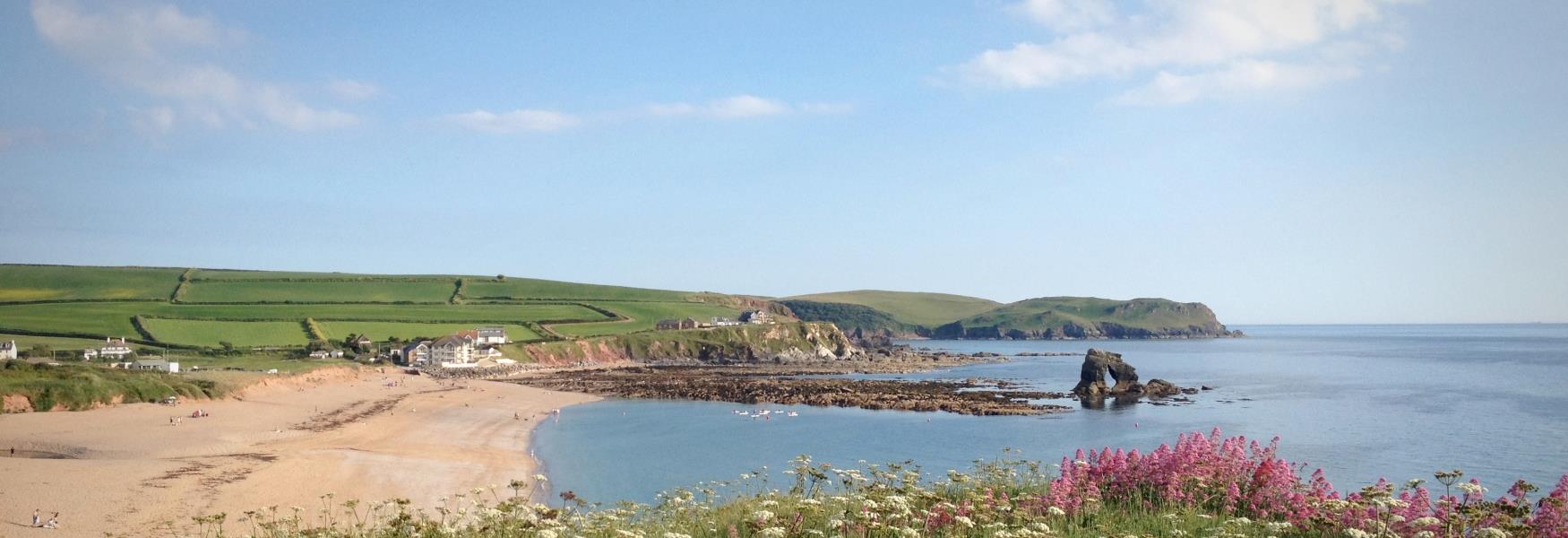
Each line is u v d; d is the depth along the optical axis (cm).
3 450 5356
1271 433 6969
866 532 1444
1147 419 8319
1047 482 2172
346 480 4862
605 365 18388
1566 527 1359
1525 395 9769
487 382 13250
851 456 6169
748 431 7625
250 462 5131
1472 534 1388
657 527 1848
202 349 15162
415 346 16325
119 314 17412
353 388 10981
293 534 2022
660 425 8112
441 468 5453
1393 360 18100
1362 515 1524
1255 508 1759
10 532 3394
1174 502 1811
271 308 19488
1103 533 1574
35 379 7256
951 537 1483
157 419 6944
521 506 1781
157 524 3606
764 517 1438
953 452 6362
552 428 7912
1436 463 5441
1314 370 15138
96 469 4578
